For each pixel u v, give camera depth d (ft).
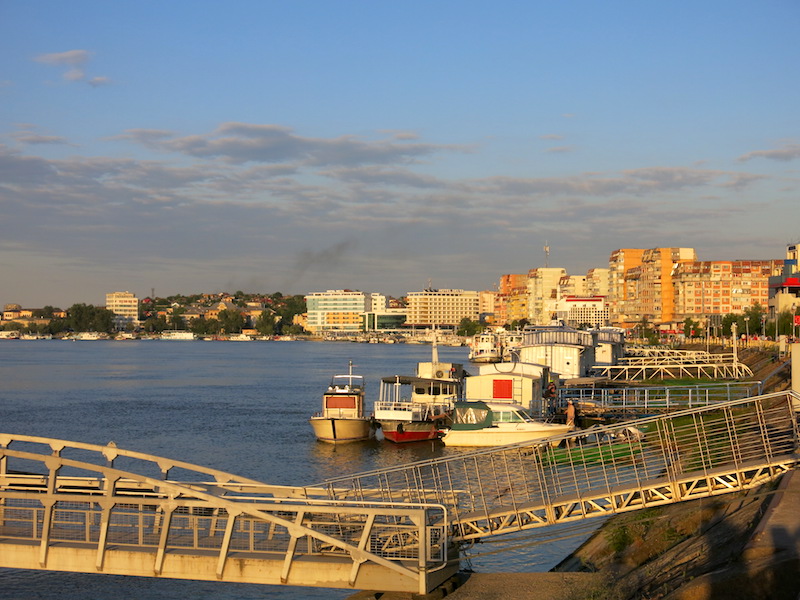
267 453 281.54
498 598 120.37
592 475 201.36
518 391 309.83
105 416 391.04
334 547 127.54
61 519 155.74
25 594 136.46
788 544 98.68
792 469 142.61
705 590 91.71
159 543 119.75
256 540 131.85
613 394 415.03
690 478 139.54
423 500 144.56
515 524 141.49
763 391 388.98
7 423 364.17
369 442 305.53
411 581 117.70
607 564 137.49
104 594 136.87
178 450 289.12
